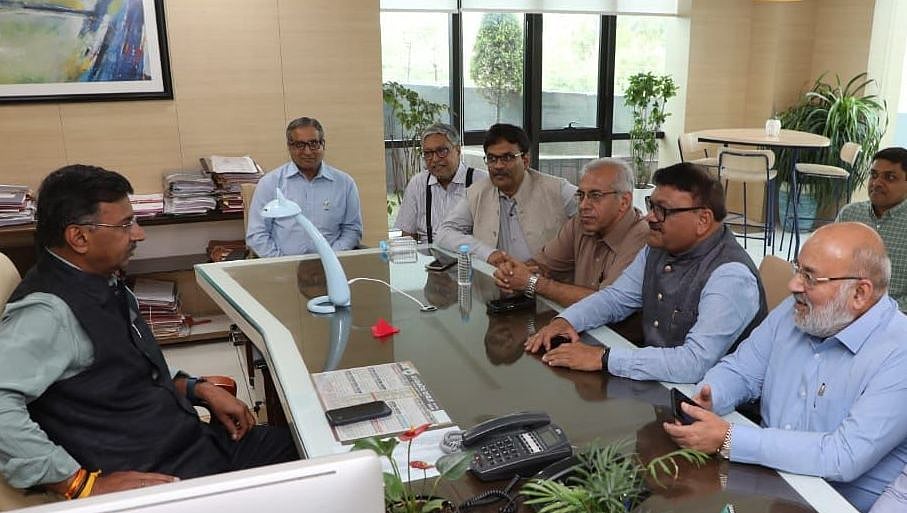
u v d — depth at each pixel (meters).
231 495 0.65
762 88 6.68
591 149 6.70
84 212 1.63
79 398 1.66
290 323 2.12
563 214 3.09
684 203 1.98
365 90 4.34
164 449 1.78
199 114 4.04
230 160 4.00
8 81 3.65
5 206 3.43
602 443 1.40
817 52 6.69
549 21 6.17
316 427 1.48
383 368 1.78
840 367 1.55
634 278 2.24
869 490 1.52
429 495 1.18
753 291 1.92
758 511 1.20
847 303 1.51
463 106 6.03
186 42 3.93
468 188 3.26
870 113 6.21
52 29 3.66
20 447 1.49
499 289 2.46
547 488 1.08
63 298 1.64
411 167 5.59
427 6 5.36
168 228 4.06
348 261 2.84
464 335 2.02
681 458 1.36
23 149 3.75
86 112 3.82
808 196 6.35
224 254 3.86
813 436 1.38
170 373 2.09
